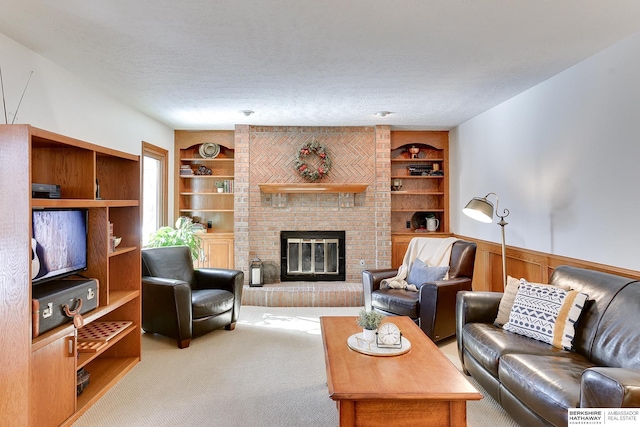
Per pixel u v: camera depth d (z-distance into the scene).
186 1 2.14
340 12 2.27
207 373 2.93
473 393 1.70
